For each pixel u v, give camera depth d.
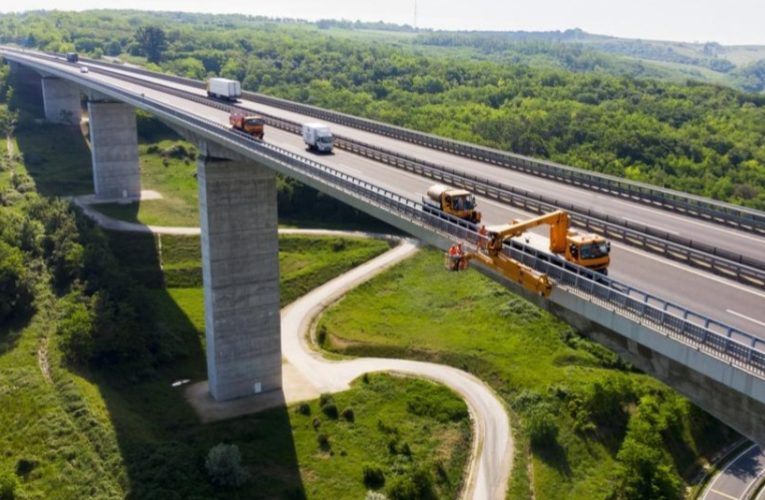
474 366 74.25
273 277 67.94
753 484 61.50
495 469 58.66
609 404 65.94
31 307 75.00
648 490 56.56
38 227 89.75
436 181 60.31
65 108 152.50
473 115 162.38
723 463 64.44
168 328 77.62
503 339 79.56
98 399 61.34
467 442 62.12
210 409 65.50
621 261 42.66
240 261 66.12
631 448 58.72
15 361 65.50
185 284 90.19
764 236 49.59
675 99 186.12
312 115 99.44
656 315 30.53
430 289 93.44
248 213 65.62
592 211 51.72
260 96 112.12
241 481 53.84
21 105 160.88
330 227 113.25
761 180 123.94
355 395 68.38
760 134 152.88
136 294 79.38
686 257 42.84
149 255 94.25
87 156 136.62
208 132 65.56
